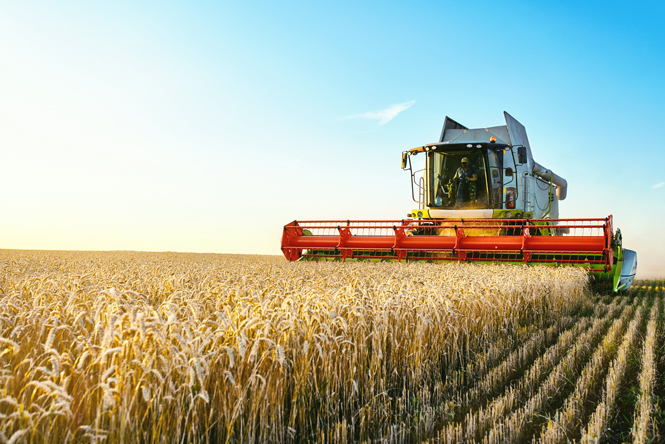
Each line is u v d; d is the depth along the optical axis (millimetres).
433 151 13320
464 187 13141
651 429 3504
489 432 3486
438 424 3674
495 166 12891
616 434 3498
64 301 3717
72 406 2453
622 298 10867
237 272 7809
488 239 11594
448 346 5062
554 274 9016
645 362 4930
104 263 12195
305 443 3219
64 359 2307
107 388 2078
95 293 4137
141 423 2471
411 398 4086
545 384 4438
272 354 3102
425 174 13617
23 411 2023
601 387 4531
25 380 2484
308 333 3316
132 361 2316
